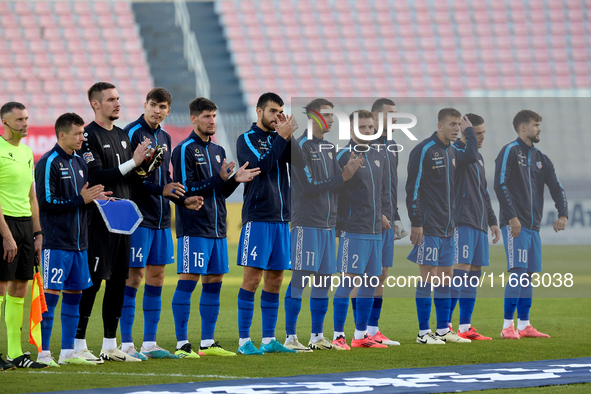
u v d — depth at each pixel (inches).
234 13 3496.6
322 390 543.2
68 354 695.1
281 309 1237.7
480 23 3442.4
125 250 708.0
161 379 598.5
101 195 674.2
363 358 731.4
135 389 547.8
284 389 547.8
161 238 762.8
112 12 3437.5
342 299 823.7
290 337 796.0
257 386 560.4
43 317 685.3
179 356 736.3
